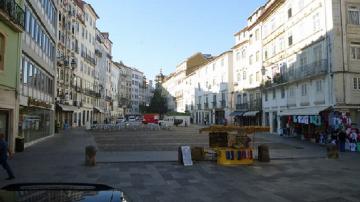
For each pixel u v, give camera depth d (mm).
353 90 29266
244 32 57344
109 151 23672
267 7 46500
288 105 39281
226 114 63875
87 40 68250
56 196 3586
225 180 13492
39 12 27562
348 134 26516
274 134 43156
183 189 11758
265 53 47125
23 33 22562
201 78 81312
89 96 69625
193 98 88000
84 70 65875
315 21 33000
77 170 15547
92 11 71125
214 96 71625
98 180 13234
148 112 94062
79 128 55781
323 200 10227
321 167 17094
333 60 29469
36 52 26969
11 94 20359
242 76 57250
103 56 84438
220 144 19812
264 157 19031
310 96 33969
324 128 30922
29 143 25969
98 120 79625
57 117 49594
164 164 17875
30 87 25375
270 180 13531
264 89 46469
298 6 36688
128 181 13141
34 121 27656
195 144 28969
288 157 20828
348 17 29969
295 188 11969
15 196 3539
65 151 22703
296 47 37156
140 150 24469
